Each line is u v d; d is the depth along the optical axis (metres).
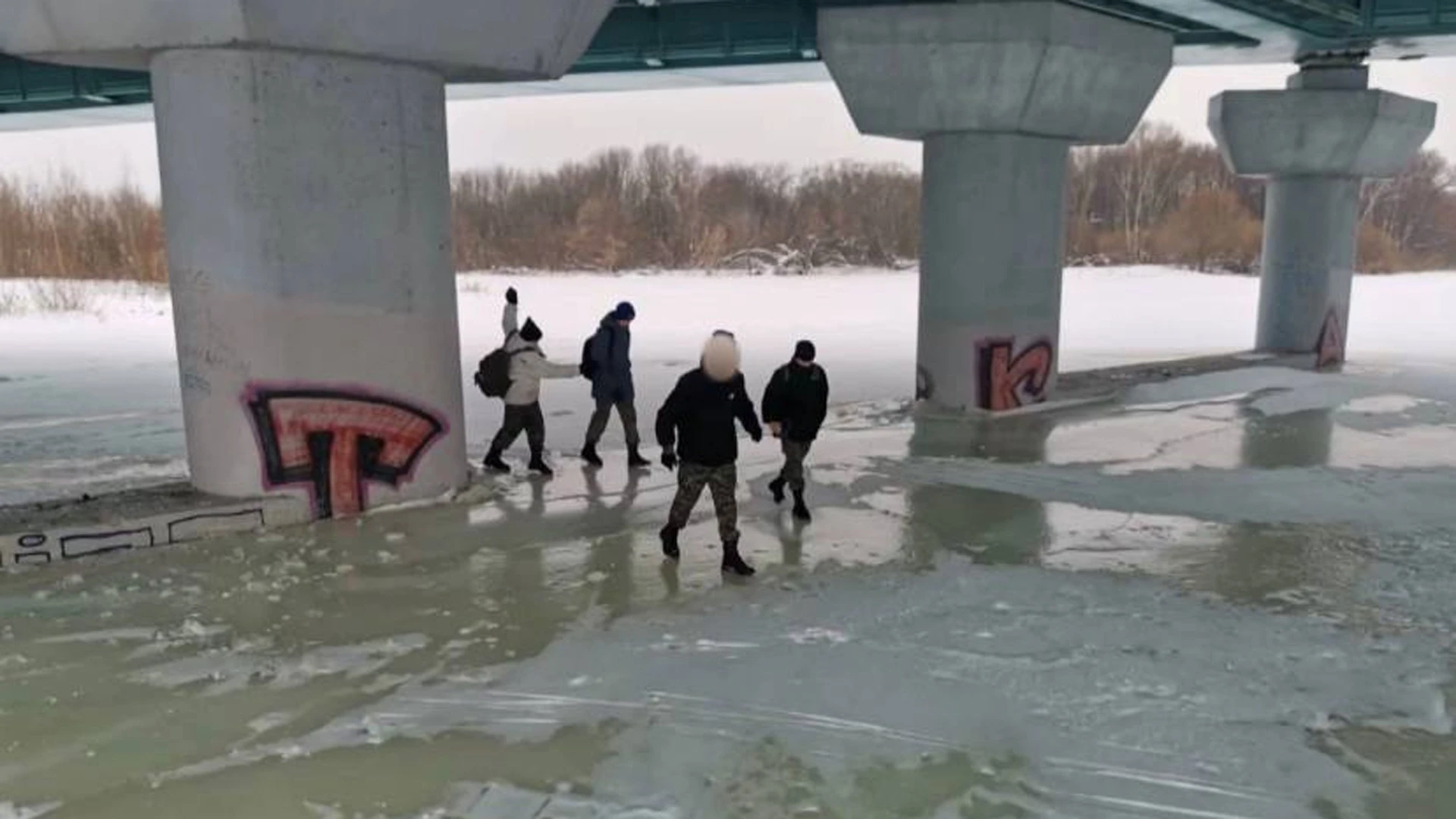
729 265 66.56
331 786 5.04
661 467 11.82
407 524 9.48
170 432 14.94
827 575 8.06
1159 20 18.02
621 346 11.63
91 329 34.09
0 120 27.42
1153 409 16.14
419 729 5.60
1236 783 5.05
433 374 10.19
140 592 7.72
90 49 9.04
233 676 6.25
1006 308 15.66
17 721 5.69
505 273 63.19
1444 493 10.58
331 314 9.50
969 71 14.48
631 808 4.84
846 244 68.19
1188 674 6.23
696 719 5.68
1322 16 16.84
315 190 9.27
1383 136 21.09
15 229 49.22
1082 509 10.04
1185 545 8.85
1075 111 15.25
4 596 7.63
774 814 4.79
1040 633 6.84
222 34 8.60
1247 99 21.25
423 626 7.03
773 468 11.88
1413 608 7.35
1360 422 14.91
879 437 13.91
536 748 5.39
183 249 9.34
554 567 8.24
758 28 18.67
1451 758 5.30
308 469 9.58
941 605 7.37
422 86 9.80
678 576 8.04
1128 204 75.81
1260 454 12.63
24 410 17.05
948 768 5.18
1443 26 17.38
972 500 10.40
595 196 71.25
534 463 11.45
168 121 9.18
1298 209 21.92
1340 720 5.69
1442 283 52.34
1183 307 43.44
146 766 5.23
